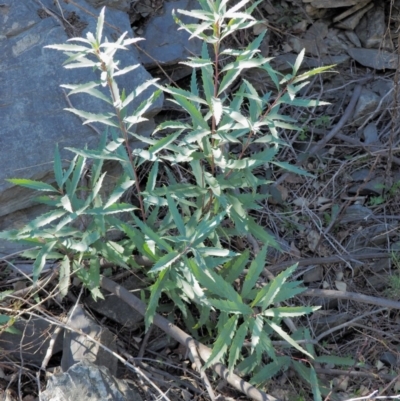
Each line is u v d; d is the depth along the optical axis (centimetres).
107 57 154
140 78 200
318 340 186
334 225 210
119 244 179
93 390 159
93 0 210
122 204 166
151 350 184
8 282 186
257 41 162
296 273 201
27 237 166
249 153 224
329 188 219
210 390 165
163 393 164
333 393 175
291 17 240
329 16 241
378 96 232
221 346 160
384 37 229
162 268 156
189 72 226
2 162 186
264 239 175
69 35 200
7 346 177
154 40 224
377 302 181
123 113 164
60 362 178
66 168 191
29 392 171
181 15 226
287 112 233
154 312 165
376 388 179
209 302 160
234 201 171
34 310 179
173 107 222
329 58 239
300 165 223
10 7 197
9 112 189
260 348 163
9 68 192
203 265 157
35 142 189
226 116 168
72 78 194
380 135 228
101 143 173
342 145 225
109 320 186
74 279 186
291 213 214
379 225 210
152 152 163
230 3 232
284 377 180
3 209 188
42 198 171
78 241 167
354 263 203
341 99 236
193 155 169
